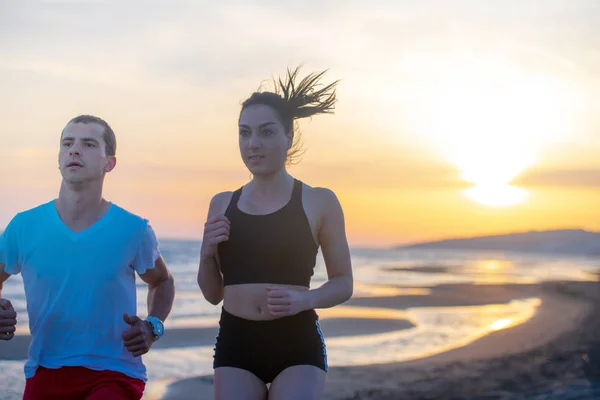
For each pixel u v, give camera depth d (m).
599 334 15.88
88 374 3.51
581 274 53.19
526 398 9.00
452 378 10.47
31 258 3.56
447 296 26.72
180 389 9.59
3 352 11.69
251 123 3.73
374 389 9.63
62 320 3.52
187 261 45.12
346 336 14.78
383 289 30.06
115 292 3.59
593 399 8.80
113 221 3.63
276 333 3.66
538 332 16.34
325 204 3.79
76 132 3.63
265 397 3.66
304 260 3.73
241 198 3.81
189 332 14.74
